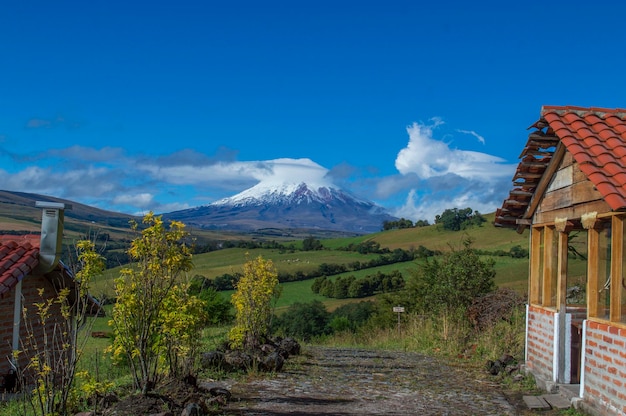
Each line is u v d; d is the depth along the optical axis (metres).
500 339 18.20
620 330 8.30
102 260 8.36
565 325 11.04
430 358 17.92
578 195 10.16
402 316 31.39
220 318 26.16
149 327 8.96
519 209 13.21
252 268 16.83
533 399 10.31
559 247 11.14
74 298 14.63
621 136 9.23
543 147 11.02
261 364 13.38
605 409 8.72
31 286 13.57
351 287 61.47
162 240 9.03
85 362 14.56
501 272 45.50
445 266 24.47
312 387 11.77
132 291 9.02
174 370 9.66
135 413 7.88
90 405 8.59
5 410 9.79
